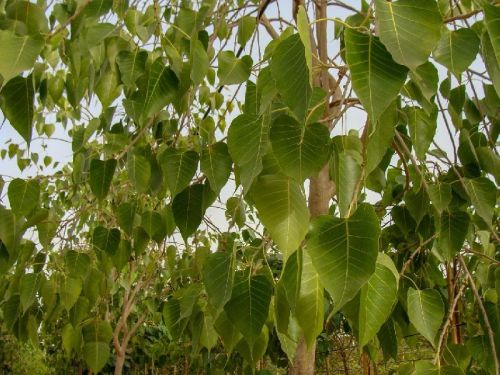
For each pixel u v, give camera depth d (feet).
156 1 3.63
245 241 8.08
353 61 1.82
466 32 2.37
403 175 5.59
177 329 4.42
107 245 5.18
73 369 14.44
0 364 13.29
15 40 2.72
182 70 3.33
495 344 4.04
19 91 3.05
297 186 2.27
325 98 2.56
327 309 5.52
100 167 4.09
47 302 5.45
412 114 3.68
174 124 4.86
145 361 15.01
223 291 2.82
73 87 4.32
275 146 2.23
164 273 10.15
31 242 5.47
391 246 5.92
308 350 2.29
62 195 8.79
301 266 2.27
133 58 3.58
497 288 4.09
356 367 11.34
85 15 3.62
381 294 2.24
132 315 13.93
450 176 4.59
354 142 2.84
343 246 2.07
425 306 3.26
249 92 3.37
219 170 3.19
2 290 6.30
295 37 2.00
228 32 4.75
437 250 4.84
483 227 5.20
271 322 3.69
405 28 1.76
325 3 4.55
